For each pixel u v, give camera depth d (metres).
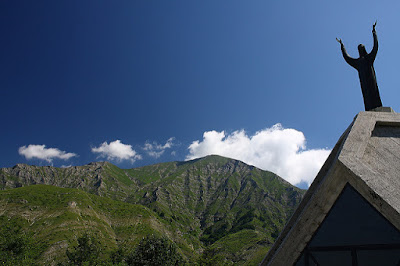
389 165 5.66
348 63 9.18
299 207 6.66
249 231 196.62
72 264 74.38
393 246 5.02
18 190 174.38
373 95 8.25
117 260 80.44
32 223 133.12
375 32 8.73
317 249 5.69
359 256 5.30
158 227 180.62
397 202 4.73
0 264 44.94
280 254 5.93
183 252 154.50
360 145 6.05
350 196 5.52
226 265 68.00
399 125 6.82
